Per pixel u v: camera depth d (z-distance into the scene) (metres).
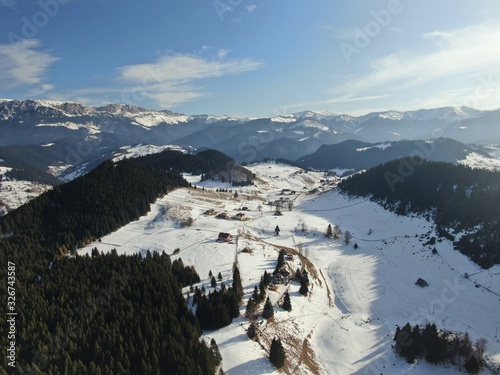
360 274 124.62
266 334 82.25
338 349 83.31
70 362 61.88
